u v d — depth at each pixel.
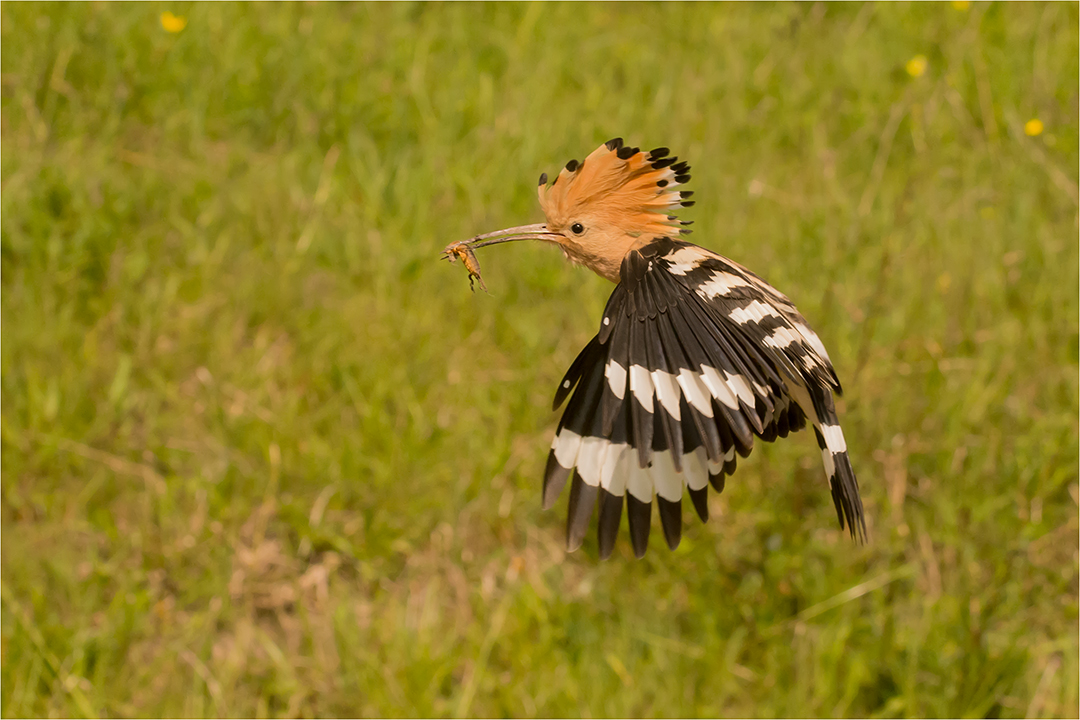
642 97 14.27
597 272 6.06
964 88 14.52
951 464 10.20
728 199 12.40
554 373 10.77
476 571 9.84
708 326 5.38
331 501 10.01
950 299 11.47
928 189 13.03
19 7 13.62
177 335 11.10
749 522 9.84
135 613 9.37
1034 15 16.00
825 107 14.31
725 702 9.34
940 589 9.74
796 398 6.14
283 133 13.20
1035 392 10.90
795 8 16.25
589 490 5.70
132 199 11.99
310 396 10.70
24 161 12.01
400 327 11.08
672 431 5.17
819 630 9.53
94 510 9.98
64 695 8.97
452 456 10.22
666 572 9.76
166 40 13.73
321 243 11.88
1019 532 9.99
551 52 14.91
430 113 13.50
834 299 11.04
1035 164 13.38
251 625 9.52
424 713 8.98
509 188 12.41
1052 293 11.66
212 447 10.30
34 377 10.48
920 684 9.35
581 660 9.33
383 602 9.69
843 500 5.98
